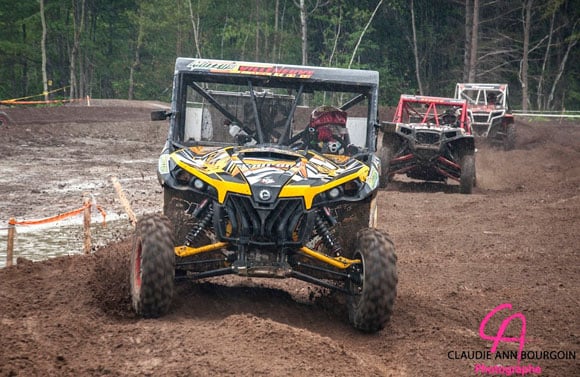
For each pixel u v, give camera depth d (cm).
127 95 9094
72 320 736
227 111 909
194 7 8131
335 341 700
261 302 865
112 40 9019
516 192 2119
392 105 7988
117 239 1420
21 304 813
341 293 866
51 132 3716
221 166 780
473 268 1127
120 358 630
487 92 3519
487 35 7706
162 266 720
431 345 734
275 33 7588
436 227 1518
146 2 8225
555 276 1080
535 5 7675
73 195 1941
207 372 592
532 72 8162
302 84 914
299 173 776
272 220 737
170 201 809
